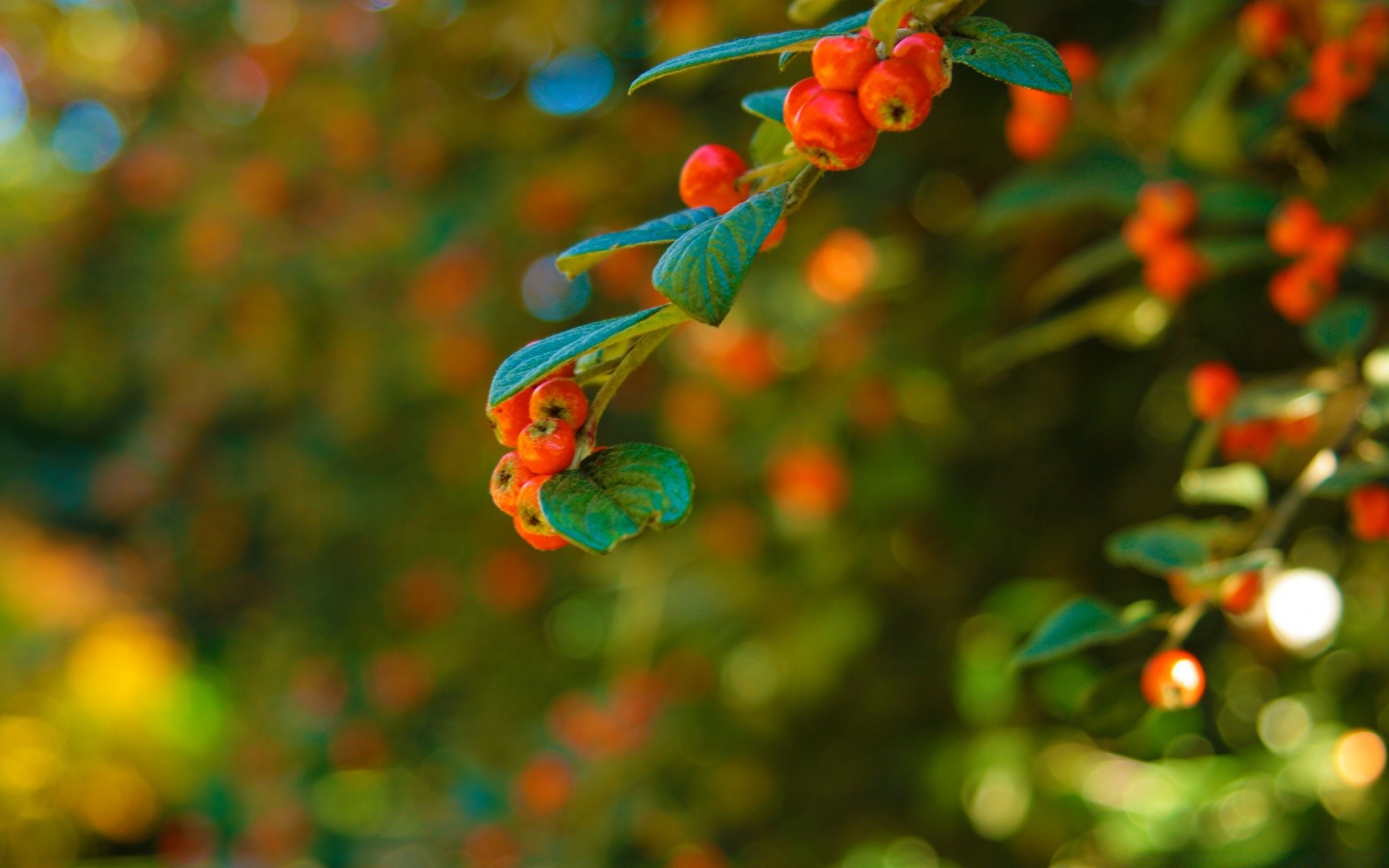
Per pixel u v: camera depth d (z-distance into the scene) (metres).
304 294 1.03
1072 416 0.83
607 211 0.89
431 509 1.11
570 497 0.33
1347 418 0.44
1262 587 0.40
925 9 0.35
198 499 1.27
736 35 0.74
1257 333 0.74
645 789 0.89
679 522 0.33
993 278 0.76
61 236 1.28
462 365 0.94
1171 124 0.54
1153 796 1.00
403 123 0.95
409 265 0.95
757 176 0.36
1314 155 0.46
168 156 1.11
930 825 0.89
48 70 1.29
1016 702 0.83
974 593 0.85
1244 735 0.97
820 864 0.89
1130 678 0.41
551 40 0.88
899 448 0.78
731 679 0.90
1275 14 0.45
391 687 1.12
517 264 0.91
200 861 1.32
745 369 0.76
